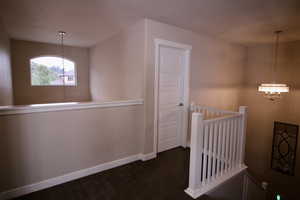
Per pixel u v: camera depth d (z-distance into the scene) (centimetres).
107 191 212
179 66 343
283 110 434
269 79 455
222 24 302
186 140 359
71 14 263
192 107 345
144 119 291
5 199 187
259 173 487
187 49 340
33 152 200
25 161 196
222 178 243
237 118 269
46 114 205
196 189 210
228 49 434
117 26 316
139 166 276
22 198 193
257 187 379
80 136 233
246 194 307
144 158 295
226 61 432
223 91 434
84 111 234
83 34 374
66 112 219
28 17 277
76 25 314
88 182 229
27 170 198
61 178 222
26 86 451
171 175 251
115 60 375
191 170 210
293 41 412
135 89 307
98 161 253
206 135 216
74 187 217
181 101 356
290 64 419
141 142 297
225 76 436
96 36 390
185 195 209
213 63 400
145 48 278
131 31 311
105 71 430
